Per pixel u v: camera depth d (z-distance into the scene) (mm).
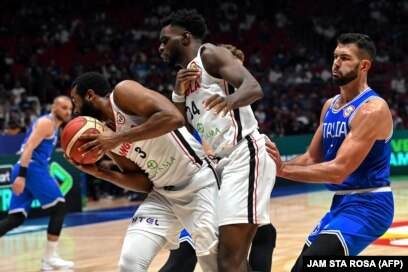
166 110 3408
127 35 20531
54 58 19031
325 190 13391
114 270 6297
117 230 9070
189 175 3842
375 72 20500
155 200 3994
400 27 23047
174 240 4008
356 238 3723
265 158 3721
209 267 3906
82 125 3531
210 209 3814
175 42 3797
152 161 3791
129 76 18031
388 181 3867
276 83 19062
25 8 20359
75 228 9414
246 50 21703
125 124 3611
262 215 3662
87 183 13094
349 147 3693
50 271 6406
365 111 3730
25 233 9117
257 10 23203
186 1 22484
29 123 14133
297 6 23734
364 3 23875
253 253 4301
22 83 16750
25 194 6664
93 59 19281
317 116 17734
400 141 15461
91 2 21500
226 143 3676
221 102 3322
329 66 21422
